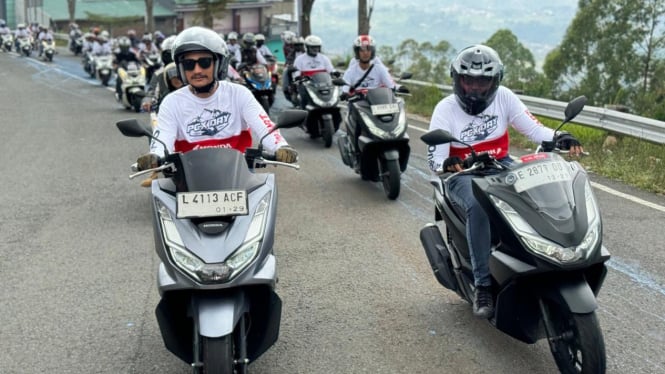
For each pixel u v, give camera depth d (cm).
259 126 484
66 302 595
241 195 403
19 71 3225
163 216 414
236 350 421
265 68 1555
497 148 546
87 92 2383
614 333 508
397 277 633
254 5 5791
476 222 476
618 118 1060
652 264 635
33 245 746
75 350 511
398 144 902
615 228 732
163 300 414
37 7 6019
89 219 841
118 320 559
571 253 404
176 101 490
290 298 592
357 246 719
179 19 5869
